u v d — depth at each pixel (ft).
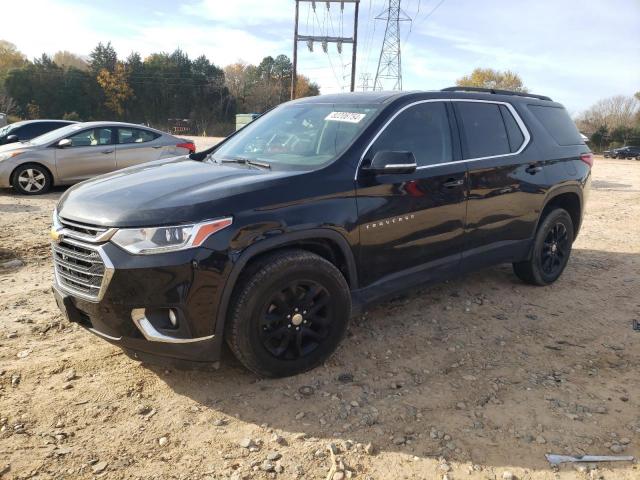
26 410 9.93
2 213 26.91
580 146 18.44
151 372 11.39
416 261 13.10
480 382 11.43
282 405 10.33
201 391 10.75
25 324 13.53
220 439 9.31
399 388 11.10
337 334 11.59
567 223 17.78
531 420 10.04
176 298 9.52
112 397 10.46
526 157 15.84
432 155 13.43
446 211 13.44
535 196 16.08
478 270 15.17
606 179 59.72
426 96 13.87
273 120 14.96
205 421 9.80
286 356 11.12
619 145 194.39
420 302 15.94
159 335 9.63
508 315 15.19
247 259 10.01
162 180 11.29
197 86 302.04
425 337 13.57
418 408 10.36
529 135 16.33
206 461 8.75
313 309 11.13
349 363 12.06
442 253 13.69
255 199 10.27
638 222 29.86
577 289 17.61
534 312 15.47
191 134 273.75
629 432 9.75
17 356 11.87
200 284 9.59
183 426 9.64
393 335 13.62
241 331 10.21
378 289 12.42
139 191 10.57
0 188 34.73
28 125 43.70
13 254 19.51
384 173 11.64
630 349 13.26
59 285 10.76
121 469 8.52
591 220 30.42
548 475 8.58
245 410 10.15
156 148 36.35
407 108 13.25
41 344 12.50
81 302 10.07
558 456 9.02
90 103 280.72
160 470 8.52
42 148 32.91
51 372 11.27
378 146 12.35
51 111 270.26
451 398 10.77
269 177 10.94
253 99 318.24
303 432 9.53
